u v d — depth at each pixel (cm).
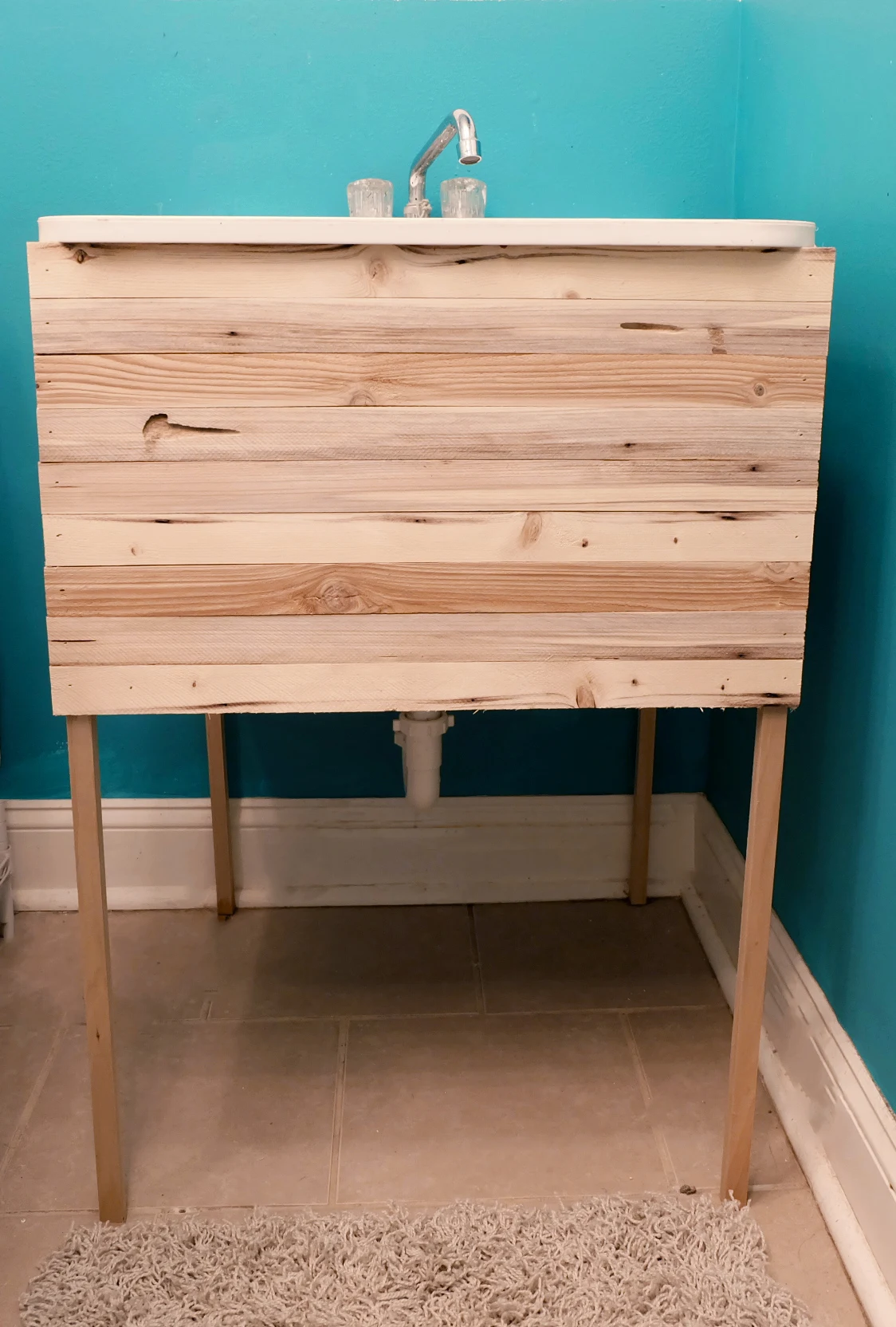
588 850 182
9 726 173
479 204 137
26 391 161
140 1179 126
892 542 111
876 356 114
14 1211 122
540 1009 155
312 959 167
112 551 103
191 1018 153
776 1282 112
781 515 106
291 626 106
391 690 108
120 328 98
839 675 125
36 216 155
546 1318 107
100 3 148
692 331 101
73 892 179
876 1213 111
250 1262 113
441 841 181
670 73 154
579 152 156
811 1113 129
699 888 179
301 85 152
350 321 99
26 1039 149
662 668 109
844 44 119
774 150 141
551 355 101
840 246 122
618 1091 140
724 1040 149
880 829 114
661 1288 110
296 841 179
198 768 177
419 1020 153
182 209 156
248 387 100
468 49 152
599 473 104
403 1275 111
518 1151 130
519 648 108
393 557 105
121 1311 108
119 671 106
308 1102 138
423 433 102
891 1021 112
